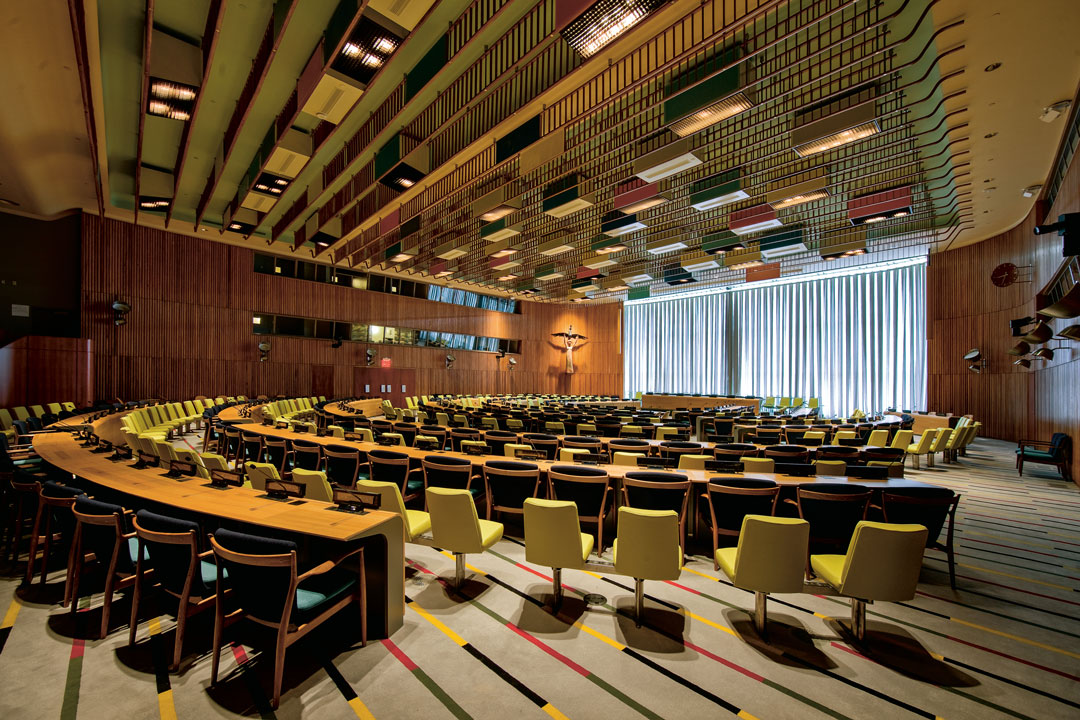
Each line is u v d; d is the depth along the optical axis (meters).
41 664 2.49
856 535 2.62
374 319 17.73
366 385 17.41
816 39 5.39
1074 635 2.97
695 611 3.18
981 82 5.79
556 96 6.71
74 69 5.89
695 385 19.97
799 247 11.91
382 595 2.77
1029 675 2.55
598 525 3.86
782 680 2.45
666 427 8.05
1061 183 8.12
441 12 5.48
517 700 2.25
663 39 5.56
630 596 3.39
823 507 3.44
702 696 2.30
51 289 11.59
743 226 10.48
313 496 3.75
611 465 4.52
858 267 15.44
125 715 2.12
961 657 2.71
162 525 2.37
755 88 6.27
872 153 7.98
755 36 5.20
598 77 6.15
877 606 3.34
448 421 9.91
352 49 5.38
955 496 3.43
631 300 21.94
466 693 2.30
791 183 8.92
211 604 2.49
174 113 6.54
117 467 3.94
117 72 6.64
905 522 3.52
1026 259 10.75
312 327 16.14
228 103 7.49
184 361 13.38
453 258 14.88
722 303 19.22
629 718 2.14
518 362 22.72
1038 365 10.34
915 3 4.83
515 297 22.61
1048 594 3.57
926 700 2.32
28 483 3.54
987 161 7.94
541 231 13.41
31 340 9.55
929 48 5.30
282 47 6.16
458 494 3.21
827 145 6.79
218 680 2.38
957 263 13.44
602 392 22.88
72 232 11.90
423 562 3.99
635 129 7.35
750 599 3.38
